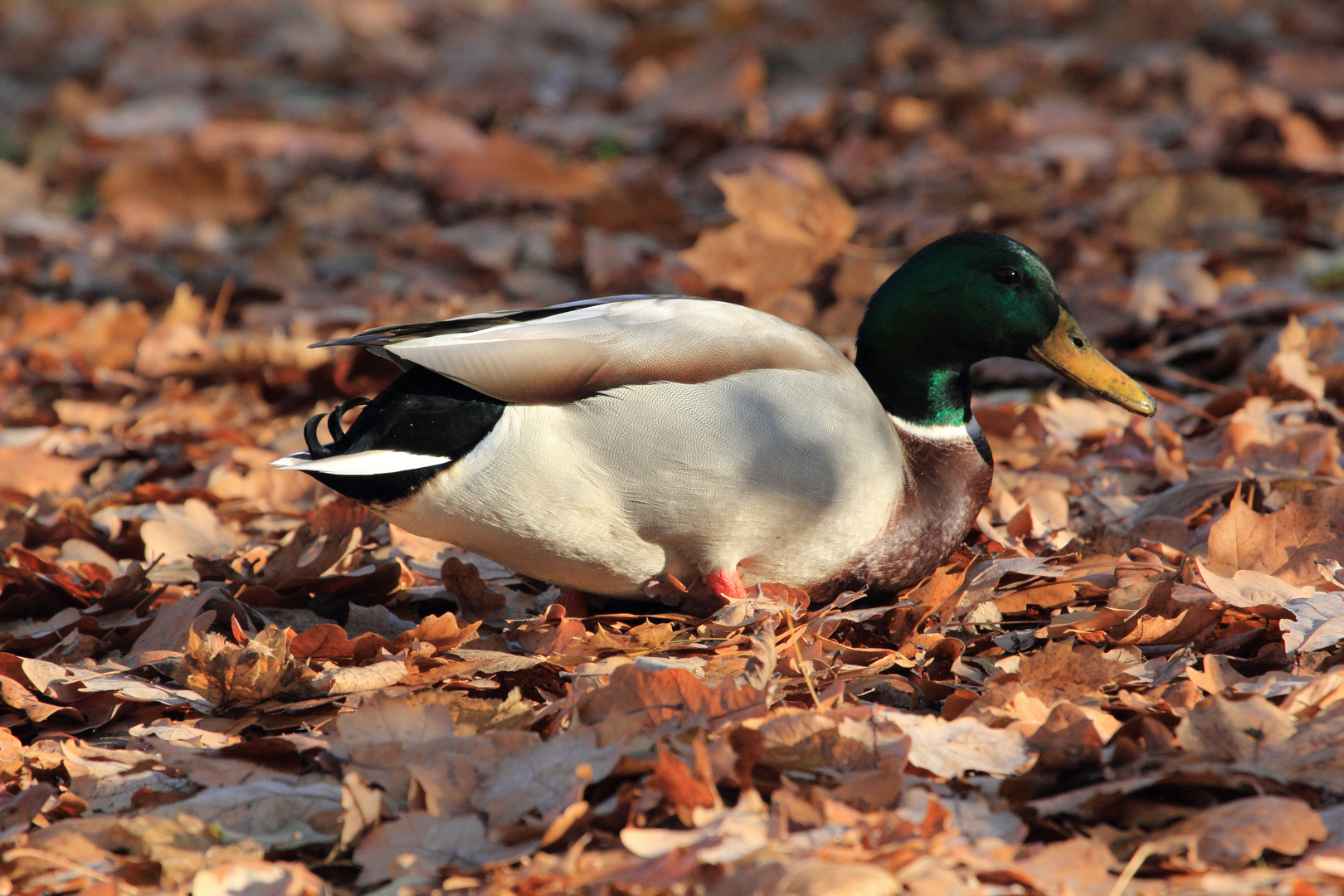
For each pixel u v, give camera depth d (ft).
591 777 13.35
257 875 12.59
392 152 57.57
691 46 70.69
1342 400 28.14
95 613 20.27
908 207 46.21
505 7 90.22
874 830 12.68
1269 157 47.47
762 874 11.76
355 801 13.25
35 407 33.68
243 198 50.52
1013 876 12.21
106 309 38.52
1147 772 13.69
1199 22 68.33
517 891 12.08
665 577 18.94
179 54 79.05
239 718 16.44
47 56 80.53
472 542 18.38
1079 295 35.55
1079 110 56.44
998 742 14.46
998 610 19.03
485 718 15.42
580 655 17.60
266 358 33.76
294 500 26.71
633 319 17.84
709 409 17.43
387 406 17.30
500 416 17.12
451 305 36.91
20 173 56.80
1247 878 12.14
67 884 12.94
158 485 26.89
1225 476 22.89
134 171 50.11
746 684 15.39
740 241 34.04
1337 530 19.34
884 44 67.67
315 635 17.57
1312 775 13.38
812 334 18.79
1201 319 33.78
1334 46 63.77
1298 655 16.80
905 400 20.39
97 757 15.44
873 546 19.13
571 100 67.26
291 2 84.69
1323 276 36.35
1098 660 16.08
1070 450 26.61
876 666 17.13
